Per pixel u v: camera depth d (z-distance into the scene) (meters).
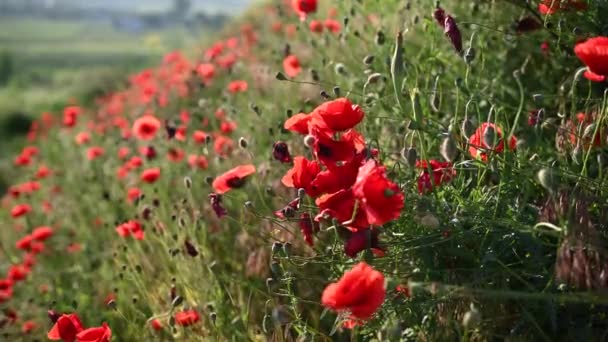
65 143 8.71
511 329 2.68
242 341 3.47
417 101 2.73
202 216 4.27
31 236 5.46
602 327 2.63
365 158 2.71
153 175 4.90
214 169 4.95
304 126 2.99
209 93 6.68
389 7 4.86
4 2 172.62
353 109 2.70
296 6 4.62
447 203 2.76
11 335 4.92
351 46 4.76
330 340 2.99
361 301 2.28
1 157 15.12
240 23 14.53
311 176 2.81
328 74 4.80
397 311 2.77
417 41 4.70
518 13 4.14
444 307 2.72
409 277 2.83
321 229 3.01
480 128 2.88
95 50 88.00
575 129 2.98
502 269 2.62
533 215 2.84
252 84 6.09
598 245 2.35
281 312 2.76
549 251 2.74
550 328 2.65
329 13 5.94
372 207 2.40
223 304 3.77
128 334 4.26
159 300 4.12
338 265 3.10
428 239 2.78
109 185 6.22
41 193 7.63
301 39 6.41
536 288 2.67
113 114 9.34
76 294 5.05
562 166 2.90
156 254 4.63
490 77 4.03
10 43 105.69
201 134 4.99
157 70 11.42
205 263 3.89
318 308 3.37
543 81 3.96
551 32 3.63
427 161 2.73
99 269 5.24
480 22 4.31
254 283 3.70
